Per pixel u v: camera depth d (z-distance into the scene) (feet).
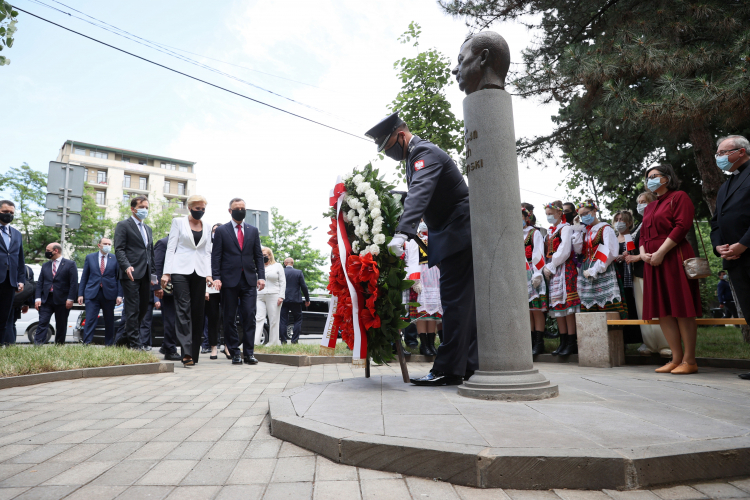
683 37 23.16
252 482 6.90
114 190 253.44
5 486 6.86
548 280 23.77
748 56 19.36
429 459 6.90
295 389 12.76
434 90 40.65
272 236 121.70
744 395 10.88
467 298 12.95
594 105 25.59
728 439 7.22
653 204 17.12
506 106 11.41
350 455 7.52
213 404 12.90
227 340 24.03
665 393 11.16
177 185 277.44
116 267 32.48
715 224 16.11
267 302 33.01
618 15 27.30
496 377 10.58
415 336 28.63
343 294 14.56
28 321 45.91
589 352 19.51
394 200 13.48
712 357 18.98
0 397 14.08
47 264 33.81
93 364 18.97
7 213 24.43
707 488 6.46
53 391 15.16
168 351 25.67
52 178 36.24
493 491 6.42
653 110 20.98
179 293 22.85
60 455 8.33
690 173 42.93
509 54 11.73
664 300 16.43
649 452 6.63
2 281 24.07
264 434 9.65
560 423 8.20
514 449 6.78
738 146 15.12
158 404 12.94
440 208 13.07
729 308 68.64
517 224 11.08
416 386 12.91
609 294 20.58
